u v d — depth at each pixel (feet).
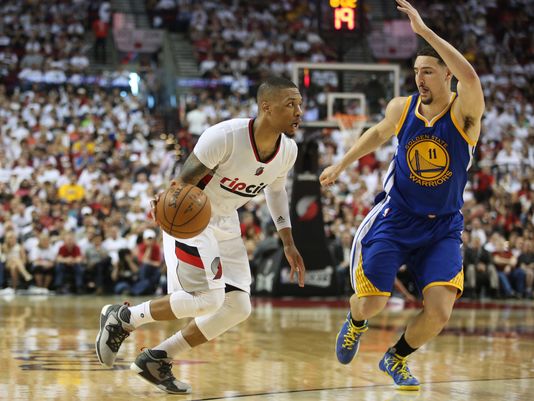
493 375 21.99
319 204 57.06
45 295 59.31
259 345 28.78
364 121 58.75
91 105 86.02
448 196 19.07
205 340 19.15
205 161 18.26
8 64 94.58
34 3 105.29
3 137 76.79
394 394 18.74
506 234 69.31
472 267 63.05
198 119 84.12
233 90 95.20
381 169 74.64
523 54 112.78
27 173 70.03
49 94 86.74
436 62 18.44
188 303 18.35
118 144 79.00
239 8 111.24
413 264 19.86
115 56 104.37
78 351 25.98
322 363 24.11
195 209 17.52
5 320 37.29
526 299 64.08
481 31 114.42
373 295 19.35
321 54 106.63
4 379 20.21
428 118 18.86
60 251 60.59
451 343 30.40
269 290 57.88
